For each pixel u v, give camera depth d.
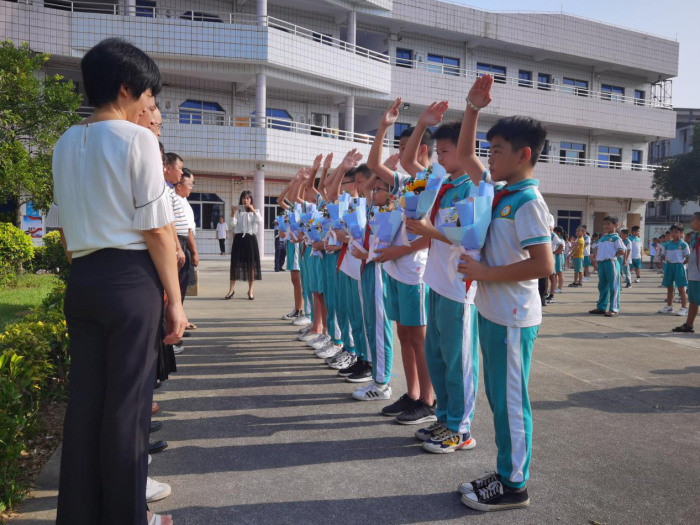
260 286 11.59
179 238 5.04
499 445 2.63
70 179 2.04
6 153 9.65
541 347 6.38
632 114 27.36
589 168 26.59
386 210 3.74
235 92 20.22
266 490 2.75
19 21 15.48
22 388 3.04
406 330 3.75
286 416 3.82
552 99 25.30
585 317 8.98
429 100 22.66
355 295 4.61
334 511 2.55
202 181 20.38
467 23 23.50
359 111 23.38
